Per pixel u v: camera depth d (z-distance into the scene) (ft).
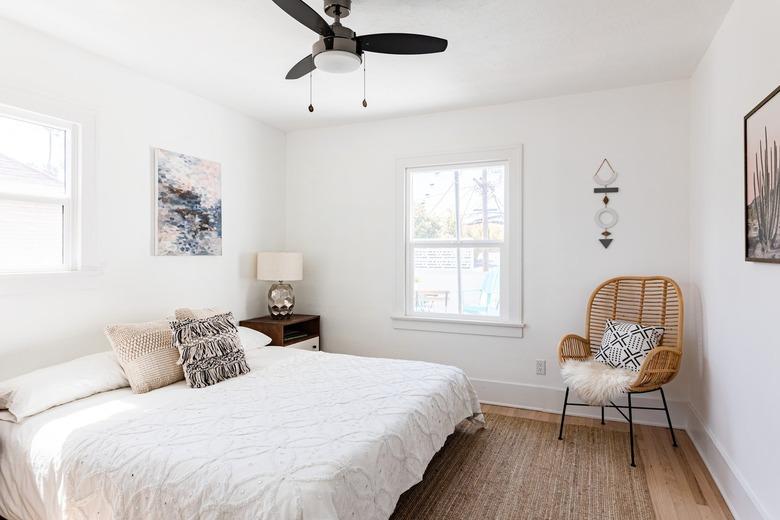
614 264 10.90
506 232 12.05
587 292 11.15
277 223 14.29
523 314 11.77
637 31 8.04
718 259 8.09
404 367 9.40
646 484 7.82
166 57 9.11
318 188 14.24
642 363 8.94
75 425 6.27
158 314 10.28
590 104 11.07
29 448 6.14
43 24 7.79
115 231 9.34
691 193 10.08
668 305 10.00
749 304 6.54
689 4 7.16
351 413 6.72
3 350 7.60
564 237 11.34
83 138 8.74
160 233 10.29
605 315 10.77
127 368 7.81
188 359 8.18
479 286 12.51
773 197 5.45
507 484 7.78
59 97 8.33
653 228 10.56
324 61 6.86
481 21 7.68
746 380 6.65
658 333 9.53
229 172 12.32
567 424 10.61
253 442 5.65
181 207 10.83
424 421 7.27
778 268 5.51
